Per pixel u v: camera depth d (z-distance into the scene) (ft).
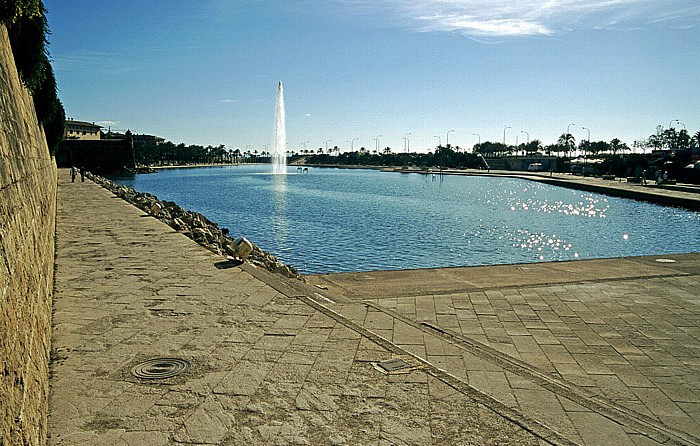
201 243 47.83
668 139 484.74
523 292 37.42
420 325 26.66
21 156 19.02
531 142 620.49
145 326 22.85
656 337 27.48
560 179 287.07
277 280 32.40
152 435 13.64
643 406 19.22
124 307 25.77
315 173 498.28
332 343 21.16
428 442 13.67
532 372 20.40
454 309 33.01
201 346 20.49
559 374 22.35
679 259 54.80
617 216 127.95
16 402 9.48
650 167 276.21
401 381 17.57
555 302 34.60
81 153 375.04
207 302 26.96
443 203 167.84
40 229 23.43
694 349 25.63
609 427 15.31
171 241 47.39
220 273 33.99
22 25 30.81
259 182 317.42
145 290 29.30
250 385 16.92
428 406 15.78
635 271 47.73
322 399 16.03
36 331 14.29
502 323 29.94
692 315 31.55
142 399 15.74
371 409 15.46
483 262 70.44
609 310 32.63
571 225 111.14
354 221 118.73
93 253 40.86
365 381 17.49
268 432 13.96
